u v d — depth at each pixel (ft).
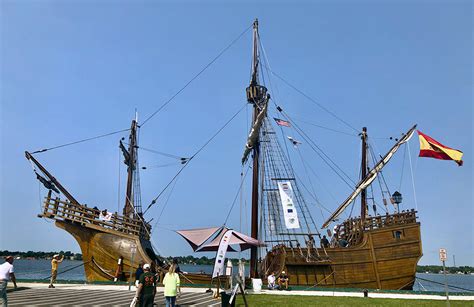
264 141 145.89
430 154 124.36
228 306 52.85
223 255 86.89
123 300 73.31
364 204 163.22
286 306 69.62
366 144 167.32
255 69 147.74
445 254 64.75
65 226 121.70
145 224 137.59
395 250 137.18
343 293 106.93
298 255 134.72
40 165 122.21
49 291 89.20
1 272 49.62
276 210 145.18
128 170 153.69
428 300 88.89
